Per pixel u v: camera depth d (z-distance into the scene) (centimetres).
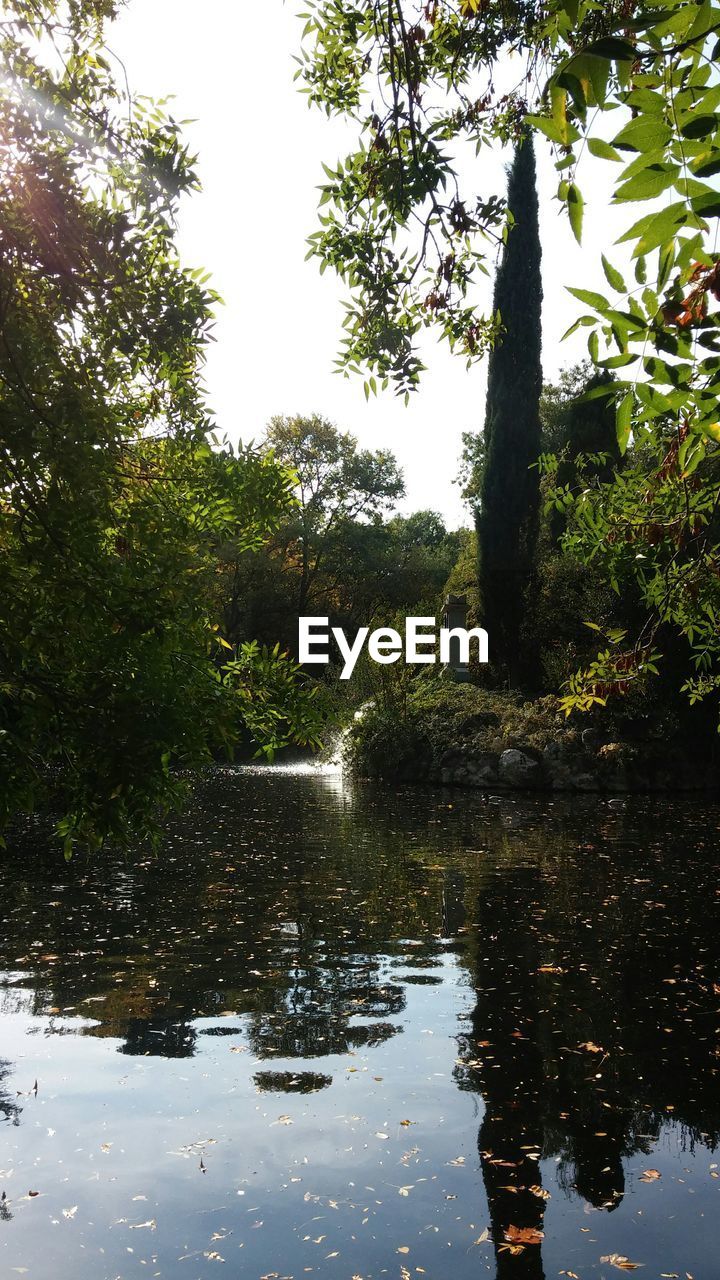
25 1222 321
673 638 1889
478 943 709
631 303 161
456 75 429
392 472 4141
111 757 268
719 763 1967
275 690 341
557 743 1962
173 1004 557
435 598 3859
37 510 254
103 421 273
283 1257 301
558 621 2511
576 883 932
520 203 2562
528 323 2562
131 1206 333
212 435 336
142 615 266
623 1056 486
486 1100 430
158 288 291
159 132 302
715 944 709
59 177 249
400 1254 304
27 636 257
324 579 4078
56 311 276
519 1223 326
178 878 941
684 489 355
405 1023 532
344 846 1157
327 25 409
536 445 2561
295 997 576
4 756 252
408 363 389
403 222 337
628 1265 301
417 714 2225
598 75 135
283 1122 403
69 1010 543
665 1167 369
